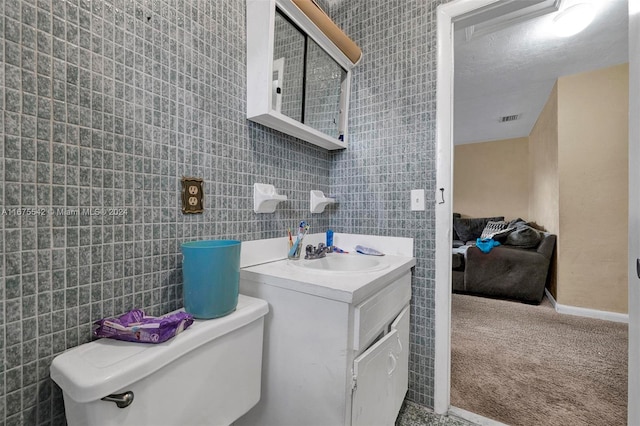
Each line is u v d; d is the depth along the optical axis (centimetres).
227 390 80
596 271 259
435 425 127
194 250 78
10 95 59
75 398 53
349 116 162
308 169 151
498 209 513
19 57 60
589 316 260
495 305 292
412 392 142
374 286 95
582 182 264
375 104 154
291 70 123
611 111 253
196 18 96
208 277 78
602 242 257
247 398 86
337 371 84
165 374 64
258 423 101
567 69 259
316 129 141
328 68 147
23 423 61
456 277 336
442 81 135
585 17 183
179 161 91
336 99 155
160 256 86
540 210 366
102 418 54
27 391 61
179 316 72
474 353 193
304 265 125
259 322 91
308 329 90
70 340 68
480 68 258
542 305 292
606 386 157
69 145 67
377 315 99
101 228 73
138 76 80
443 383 134
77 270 69
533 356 189
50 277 64
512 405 141
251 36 113
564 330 230
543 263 289
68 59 67
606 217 255
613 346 203
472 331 229
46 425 64
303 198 148
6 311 58
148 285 83
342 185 164
